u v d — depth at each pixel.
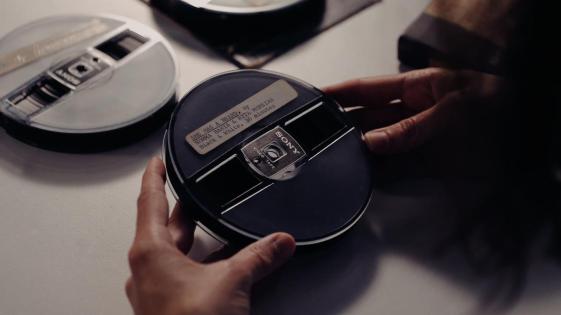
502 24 0.52
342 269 0.57
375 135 0.61
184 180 0.56
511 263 0.57
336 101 0.63
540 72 0.51
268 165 0.58
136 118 0.61
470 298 0.56
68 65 0.64
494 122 0.54
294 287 0.56
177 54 0.67
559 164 0.55
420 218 0.60
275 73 0.63
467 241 0.58
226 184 0.57
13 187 0.59
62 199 0.58
